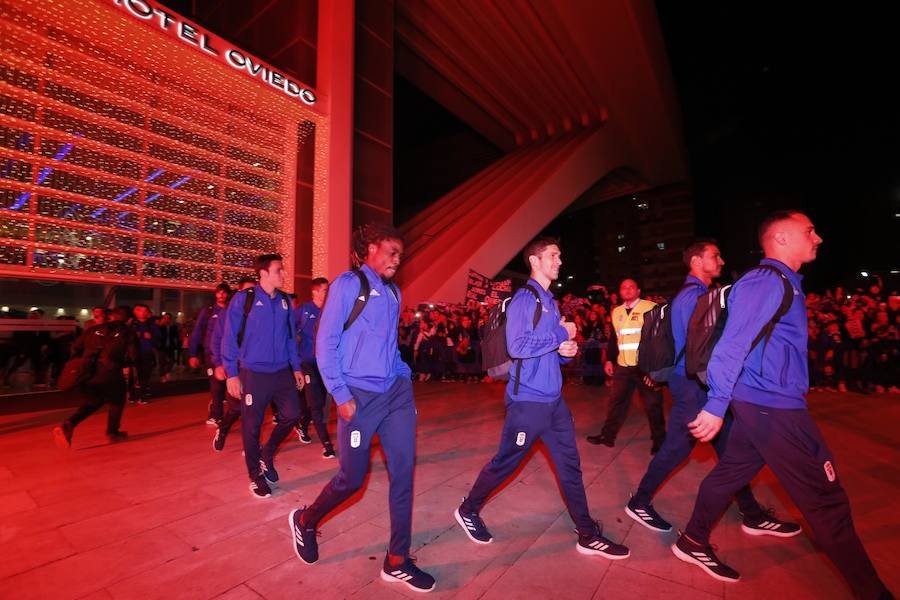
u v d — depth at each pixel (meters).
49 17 7.71
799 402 1.99
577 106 28.78
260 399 3.45
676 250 49.16
